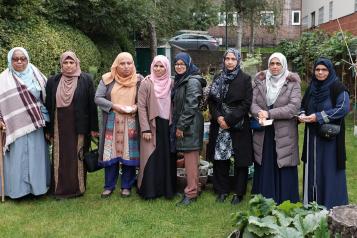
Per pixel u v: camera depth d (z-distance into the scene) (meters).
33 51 8.23
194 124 4.78
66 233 4.20
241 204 4.88
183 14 17.47
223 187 5.02
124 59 4.92
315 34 14.41
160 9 15.54
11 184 4.96
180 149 4.81
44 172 5.04
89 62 10.93
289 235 3.39
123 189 5.19
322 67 4.34
